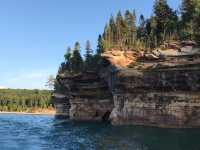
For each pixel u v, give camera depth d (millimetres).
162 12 102812
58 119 122500
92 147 44688
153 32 100938
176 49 79938
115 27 115625
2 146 44812
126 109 83938
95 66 111938
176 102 73812
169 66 75938
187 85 72375
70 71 127000
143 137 55875
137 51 93312
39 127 79938
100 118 107562
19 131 67250
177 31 93750
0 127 77812
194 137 55250
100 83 107062
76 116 115688
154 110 77562
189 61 74812
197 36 83125
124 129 70625
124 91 84250
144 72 80000
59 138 54812
